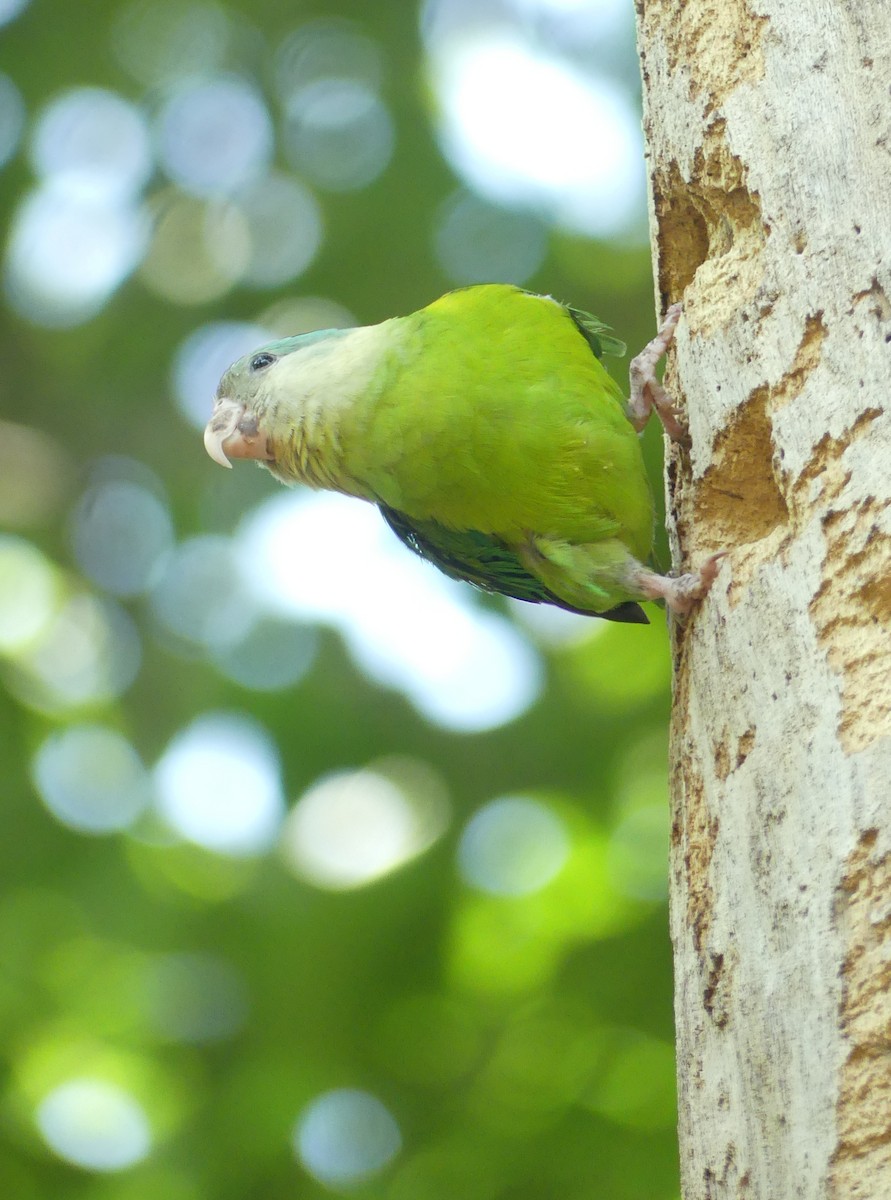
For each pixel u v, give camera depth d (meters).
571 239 14.10
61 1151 13.24
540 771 13.60
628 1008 12.34
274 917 13.16
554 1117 12.20
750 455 6.03
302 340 8.64
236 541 15.31
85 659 15.38
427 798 13.59
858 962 4.67
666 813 13.38
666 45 6.60
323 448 8.18
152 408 16.11
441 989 13.13
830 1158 4.57
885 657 4.98
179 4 15.19
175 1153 12.73
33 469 16.09
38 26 15.06
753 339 5.80
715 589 5.77
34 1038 13.52
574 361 7.54
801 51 5.80
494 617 14.12
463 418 7.41
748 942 5.06
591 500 7.48
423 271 14.08
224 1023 13.38
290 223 14.77
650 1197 11.66
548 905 13.60
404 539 9.02
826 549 5.23
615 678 14.20
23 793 13.89
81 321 15.45
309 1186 12.39
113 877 13.71
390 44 14.75
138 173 15.12
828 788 4.92
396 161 14.19
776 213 5.73
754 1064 4.91
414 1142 12.63
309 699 13.91
